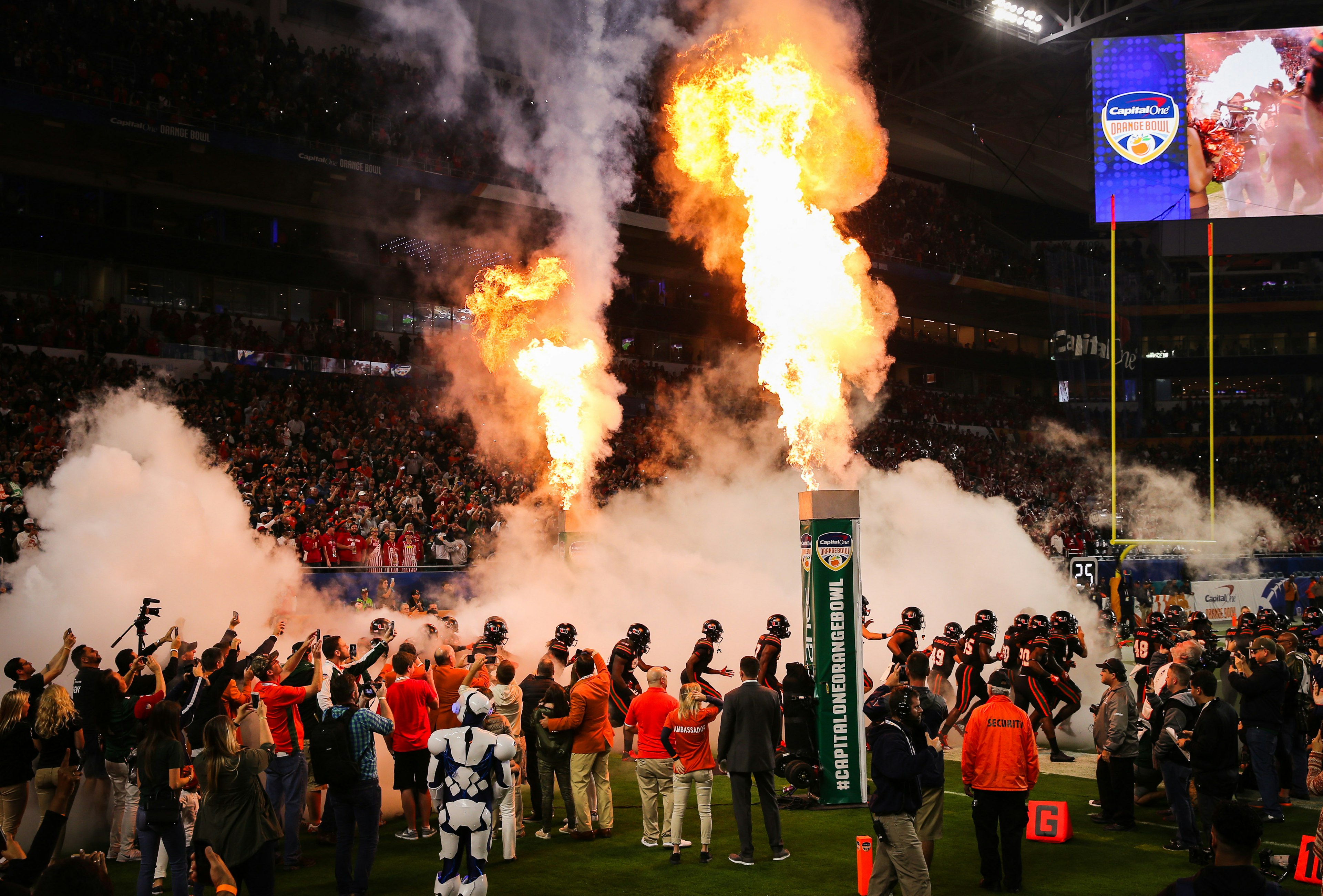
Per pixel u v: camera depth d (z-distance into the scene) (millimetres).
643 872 7953
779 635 11195
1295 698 9867
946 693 12609
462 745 6734
